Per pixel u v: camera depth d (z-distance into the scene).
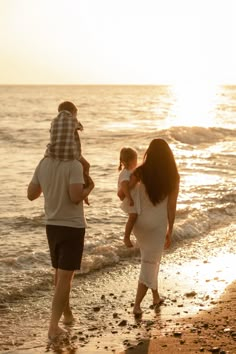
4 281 7.42
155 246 6.15
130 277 7.92
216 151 25.22
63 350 5.30
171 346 5.20
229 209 12.80
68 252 5.44
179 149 25.89
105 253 8.79
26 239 9.84
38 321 6.21
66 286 5.50
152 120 50.25
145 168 6.00
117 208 12.48
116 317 6.26
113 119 51.06
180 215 11.70
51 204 5.47
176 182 6.05
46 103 88.06
